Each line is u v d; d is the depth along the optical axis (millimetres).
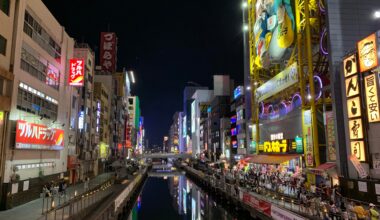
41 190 35906
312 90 43000
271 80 57250
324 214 23078
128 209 48969
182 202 64562
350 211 22938
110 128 92875
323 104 41812
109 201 31891
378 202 26703
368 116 29812
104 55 98875
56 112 42469
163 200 68000
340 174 34688
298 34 47406
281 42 52531
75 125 52375
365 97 30281
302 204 27844
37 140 34438
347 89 32781
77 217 23000
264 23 60219
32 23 35188
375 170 29031
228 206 46219
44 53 38312
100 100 75500
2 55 28969
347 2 38875
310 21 45750
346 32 38094
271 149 58500
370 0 38969
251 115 73562
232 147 95688
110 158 91438
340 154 35000
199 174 82250
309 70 43688
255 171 59562
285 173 47688
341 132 35312
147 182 104062
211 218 44812
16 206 29984
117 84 106688
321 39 43344
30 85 34250
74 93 51469
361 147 30594
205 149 138500
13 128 30312
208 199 64750
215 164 95750
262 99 62188
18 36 31297
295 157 47250
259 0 62969
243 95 85562
